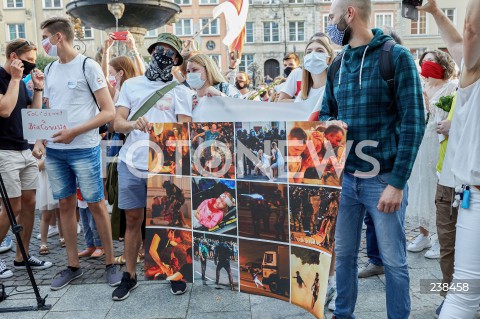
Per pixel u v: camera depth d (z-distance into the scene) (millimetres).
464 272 2191
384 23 39594
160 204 3246
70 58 3832
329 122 2588
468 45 2041
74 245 4031
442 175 2455
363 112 2557
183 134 3123
